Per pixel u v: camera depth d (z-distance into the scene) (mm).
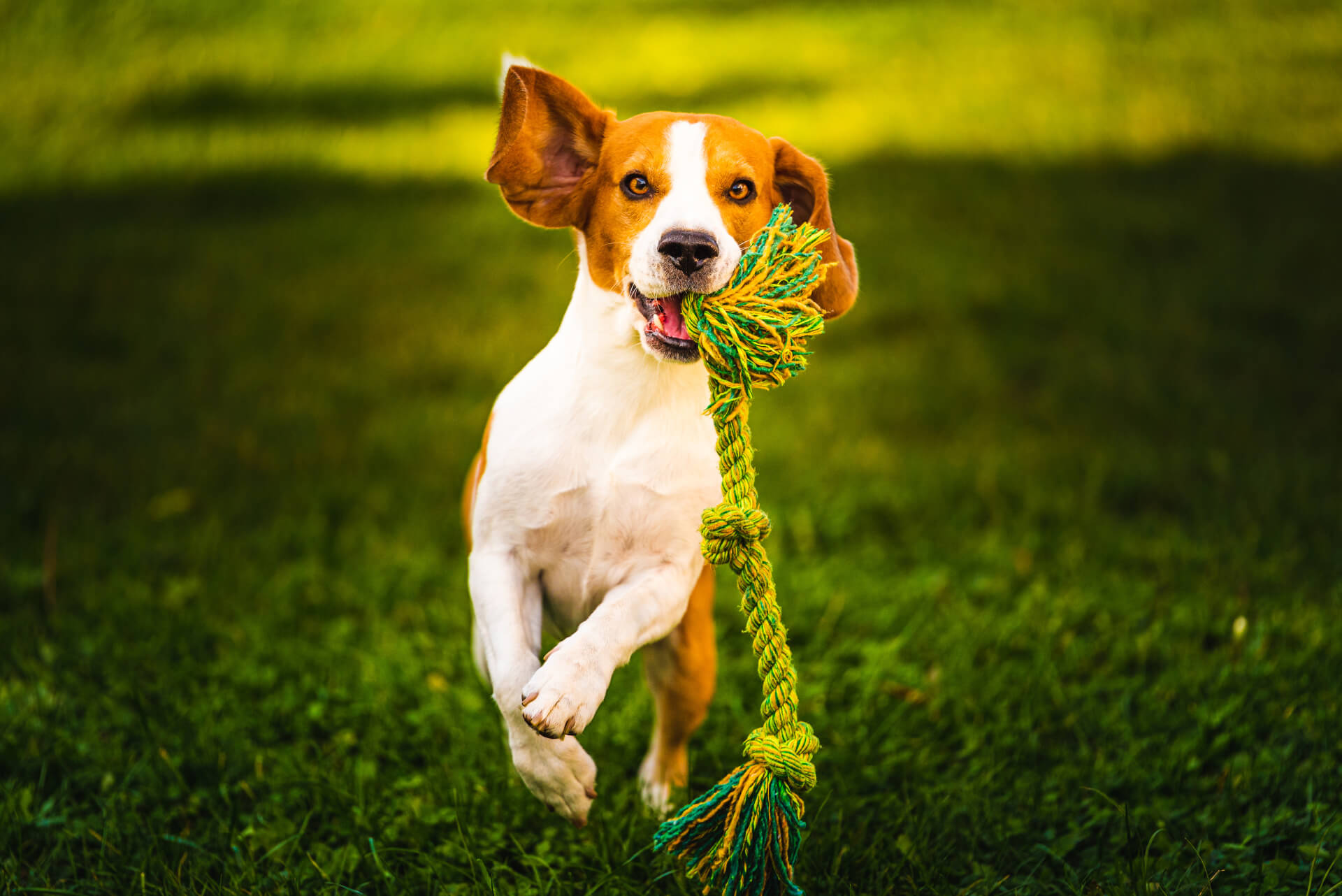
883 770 3562
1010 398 7188
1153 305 8719
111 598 4609
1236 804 3293
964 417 6902
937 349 7957
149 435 6496
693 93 14836
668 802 3391
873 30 17859
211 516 5477
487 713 3846
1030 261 9680
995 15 18344
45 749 3564
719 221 2830
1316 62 15438
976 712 3865
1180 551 5031
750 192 3010
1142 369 7465
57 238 10266
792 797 2564
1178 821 3264
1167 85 14805
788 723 2604
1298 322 8352
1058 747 3666
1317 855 2996
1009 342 8047
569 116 3115
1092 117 13703
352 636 4516
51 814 3270
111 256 9820
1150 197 11273
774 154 3156
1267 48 16172
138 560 4992
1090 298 8883
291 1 19375
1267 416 6652
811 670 4246
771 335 2660
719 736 3793
